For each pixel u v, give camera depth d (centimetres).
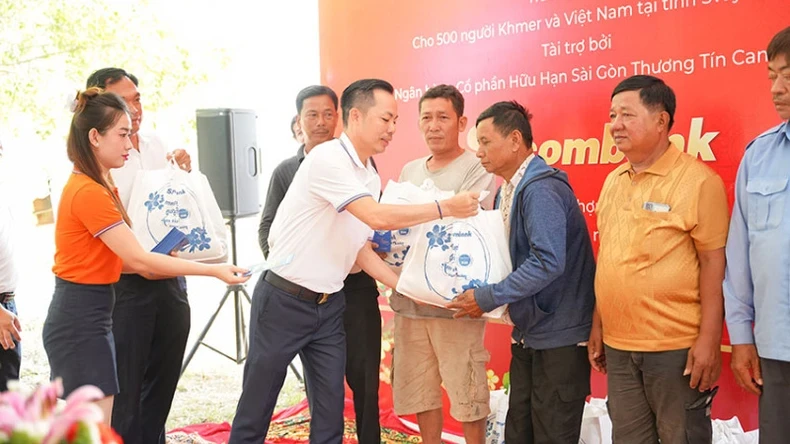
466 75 361
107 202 251
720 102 284
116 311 290
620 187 249
